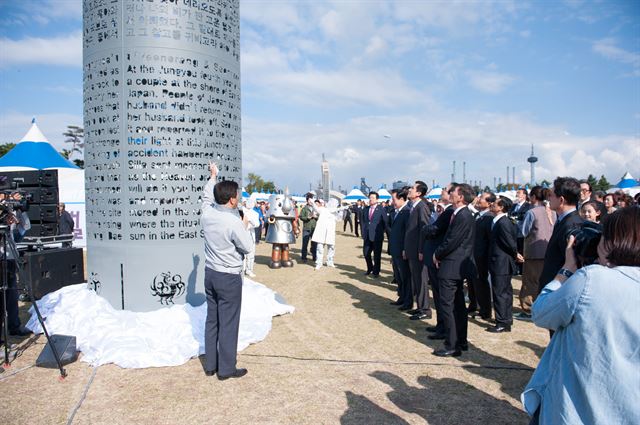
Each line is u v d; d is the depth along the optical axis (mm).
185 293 5523
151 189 5359
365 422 3334
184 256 5508
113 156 5371
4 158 13383
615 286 1587
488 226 6062
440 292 4754
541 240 6070
